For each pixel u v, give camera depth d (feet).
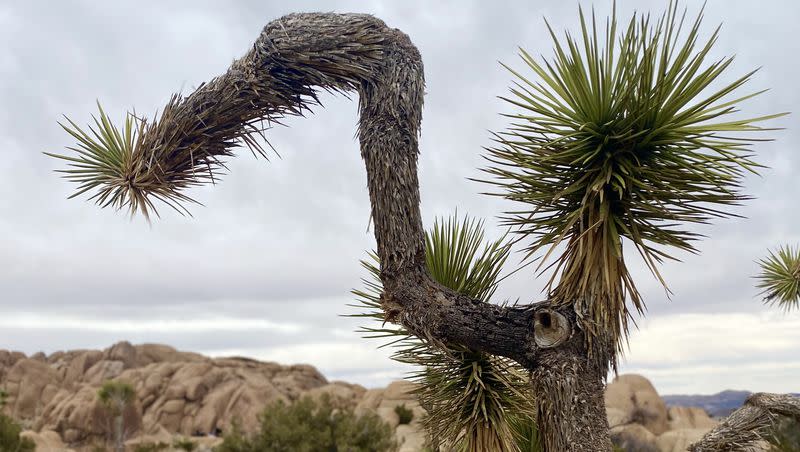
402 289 10.43
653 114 9.75
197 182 12.76
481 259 14.17
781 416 10.51
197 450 111.14
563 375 9.61
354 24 11.32
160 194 12.76
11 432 89.04
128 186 12.32
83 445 153.28
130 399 116.47
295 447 77.15
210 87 12.00
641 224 9.98
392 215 10.40
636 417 115.85
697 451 10.62
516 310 10.23
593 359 9.69
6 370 223.30
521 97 10.26
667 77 9.70
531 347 9.95
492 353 10.30
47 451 141.49
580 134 10.01
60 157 12.85
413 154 10.69
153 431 171.83
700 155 9.73
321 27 11.30
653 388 124.06
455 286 13.92
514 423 14.40
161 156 12.12
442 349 10.26
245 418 176.86
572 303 9.92
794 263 23.44
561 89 10.27
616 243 9.41
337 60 11.14
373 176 10.54
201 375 193.57
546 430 9.72
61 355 247.91
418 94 11.02
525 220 10.18
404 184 10.46
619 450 38.70
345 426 78.89
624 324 9.68
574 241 9.94
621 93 9.92
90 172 12.94
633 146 9.84
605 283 9.52
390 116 10.78
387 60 11.19
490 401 13.33
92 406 155.12
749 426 10.55
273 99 11.89
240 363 212.23
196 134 12.10
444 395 13.66
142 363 235.81
